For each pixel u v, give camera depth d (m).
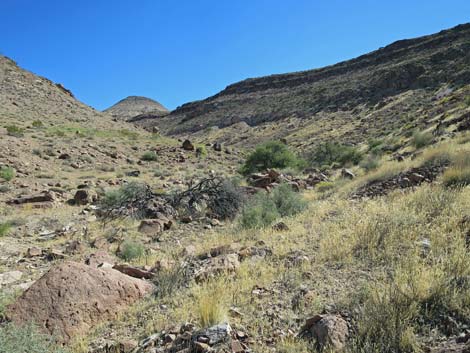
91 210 14.96
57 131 37.25
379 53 133.38
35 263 8.45
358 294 4.64
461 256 4.96
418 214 7.48
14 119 41.75
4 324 4.49
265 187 17.97
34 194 16.92
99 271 5.68
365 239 6.59
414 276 4.59
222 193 14.09
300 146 66.69
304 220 9.73
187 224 12.12
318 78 140.50
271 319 4.56
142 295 5.87
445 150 13.29
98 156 31.97
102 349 4.41
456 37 110.06
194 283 6.05
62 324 4.86
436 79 82.62
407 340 3.63
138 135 49.59
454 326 3.81
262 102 134.12
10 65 65.94
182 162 36.88
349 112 89.25
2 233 11.05
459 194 8.21
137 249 8.79
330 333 3.85
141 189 14.84
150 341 4.35
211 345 3.97
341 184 15.72
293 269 5.96
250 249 7.34
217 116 137.50
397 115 65.38
